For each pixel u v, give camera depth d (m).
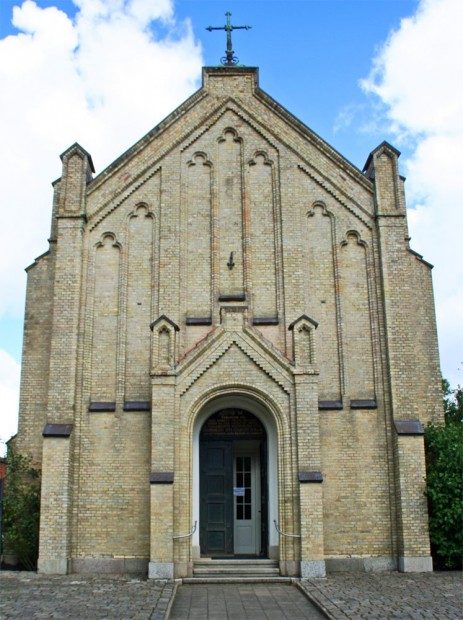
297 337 23.50
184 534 22.08
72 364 24.23
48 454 23.14
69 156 26.38
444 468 23.09
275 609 17.20
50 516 22.73
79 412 24.25
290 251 25.80
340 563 23.17
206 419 24.50
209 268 25.86
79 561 23.09
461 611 15.72
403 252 25.48
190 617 16.22
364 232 26.05
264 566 22.39
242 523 25.28
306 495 22.08
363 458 24.02
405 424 23.73
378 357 24.88
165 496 21.95
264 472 24.16
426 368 25.66
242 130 27.19
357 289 25.58
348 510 23.64
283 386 23.12
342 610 16.03
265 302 25.50
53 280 26.61
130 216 26.27
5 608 16.36
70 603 17.05
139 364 24.89
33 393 25.56
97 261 25.83
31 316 26.28
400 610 15.90
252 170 26.84
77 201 25.94
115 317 25.31
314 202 26.41
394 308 24.97
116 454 23.97
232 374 23.25
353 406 24.34
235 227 26.30
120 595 18.31
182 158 26.89
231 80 27.61
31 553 23.94
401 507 23.02
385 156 26.50
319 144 26.81
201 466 24.64
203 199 26.59
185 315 25.36
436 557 23.45
